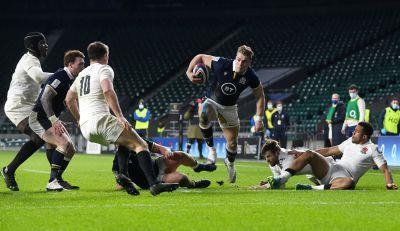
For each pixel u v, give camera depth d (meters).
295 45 110.88
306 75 103.19
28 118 27.73
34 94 28.06
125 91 109.62
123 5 125.38
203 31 121.06
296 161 27.20
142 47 119.94
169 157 26.97
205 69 30.06
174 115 82.69
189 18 123.69
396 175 41.91
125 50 119.69
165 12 124.50
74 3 126.00
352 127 48.72
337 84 94.75
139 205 20.97
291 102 93.88
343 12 114.38
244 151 70.31
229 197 23.62
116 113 23.58
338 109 50.56
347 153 28.39
